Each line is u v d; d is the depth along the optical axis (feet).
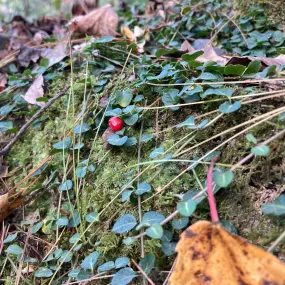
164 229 0.52
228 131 0.52
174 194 0.53
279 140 0.50
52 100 0.80
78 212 0.62
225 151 0.55
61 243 0.64
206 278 0.40
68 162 0.71
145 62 0.78
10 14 1.64
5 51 1.12
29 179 0.76
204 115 0.60
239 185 0.51
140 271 0.50
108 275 0.52
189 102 0.63
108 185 0.63
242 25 0.94
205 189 0.46
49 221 0.67
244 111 0.56
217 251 0.40
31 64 1.03
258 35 0.87
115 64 0.86
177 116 0.64
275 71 0.58
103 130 0.71
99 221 0.60
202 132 0.58
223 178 0.43
